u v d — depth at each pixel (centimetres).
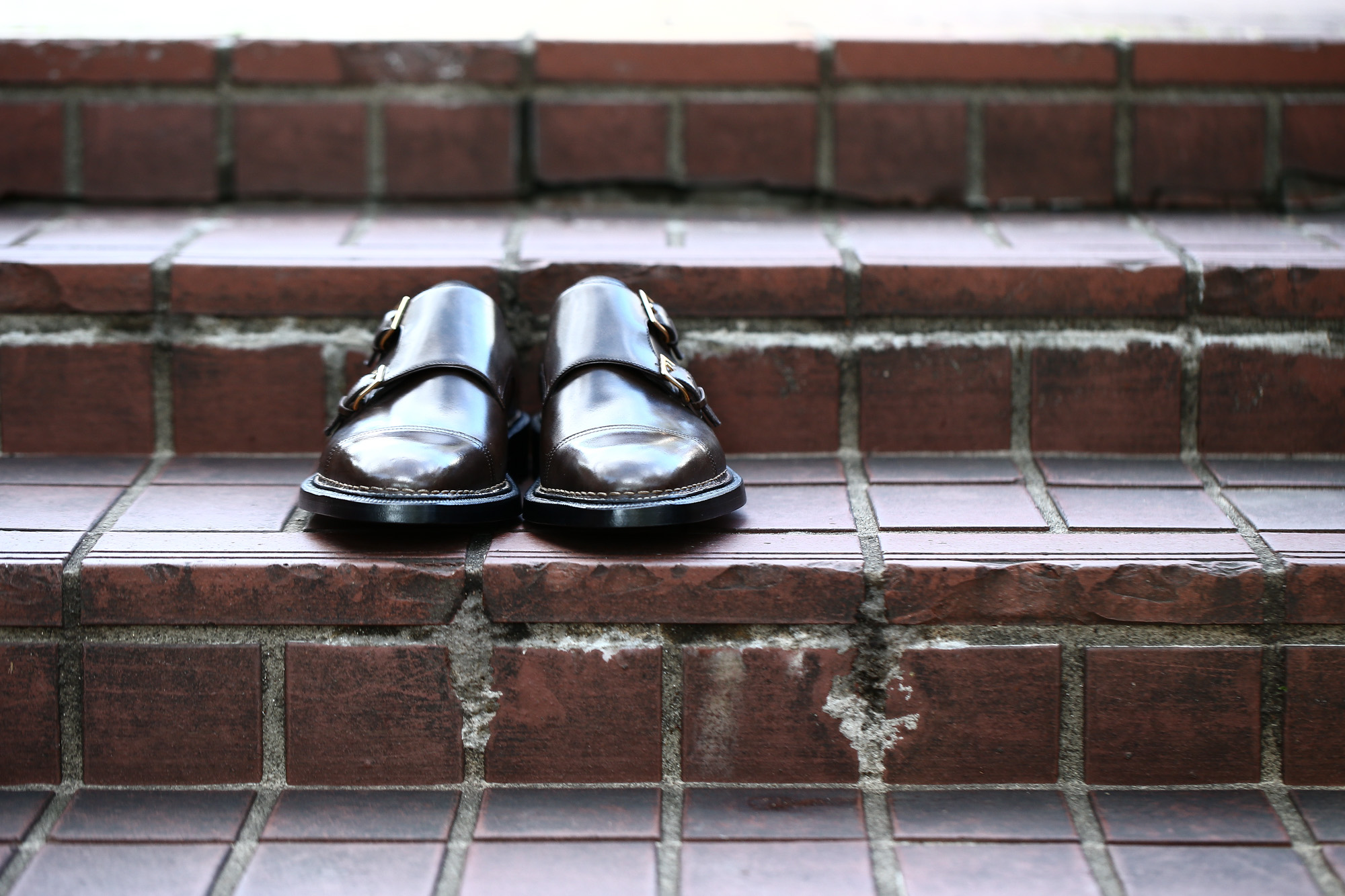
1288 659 159
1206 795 159
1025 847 155
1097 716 160
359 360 176
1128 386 175
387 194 195
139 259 175
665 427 162
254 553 160
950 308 175
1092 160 194
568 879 153
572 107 194
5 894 152
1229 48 192
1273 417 175
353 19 203
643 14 206
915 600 159
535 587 159
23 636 159
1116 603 159
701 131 194
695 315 175
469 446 161
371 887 153
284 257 176
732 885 153
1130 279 174
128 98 193
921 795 160
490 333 167
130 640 159
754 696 160
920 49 193
